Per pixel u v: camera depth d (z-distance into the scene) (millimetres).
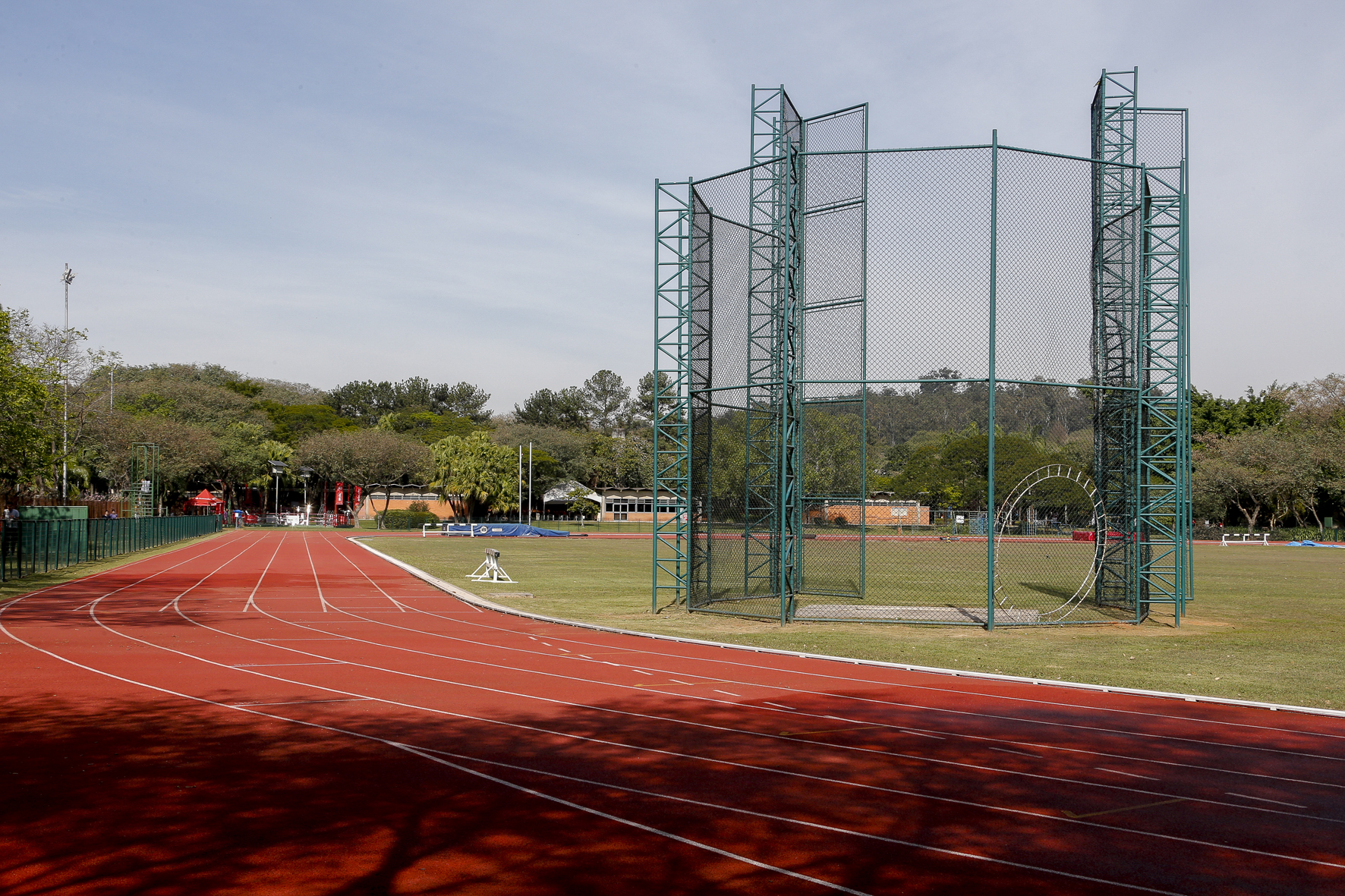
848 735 10656
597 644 17781
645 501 113438
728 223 22375
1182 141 22969
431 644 17641
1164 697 13023
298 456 108562
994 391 19906
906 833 7418
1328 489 80750
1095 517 22719
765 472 22781
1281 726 11297
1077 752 9984
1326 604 25734
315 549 55219
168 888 6137
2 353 32969
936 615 21484
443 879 6363
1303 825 7672
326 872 6453
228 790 8297
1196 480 83625
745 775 8977
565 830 7391
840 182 21109
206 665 15008
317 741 10062
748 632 19250
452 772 8945
